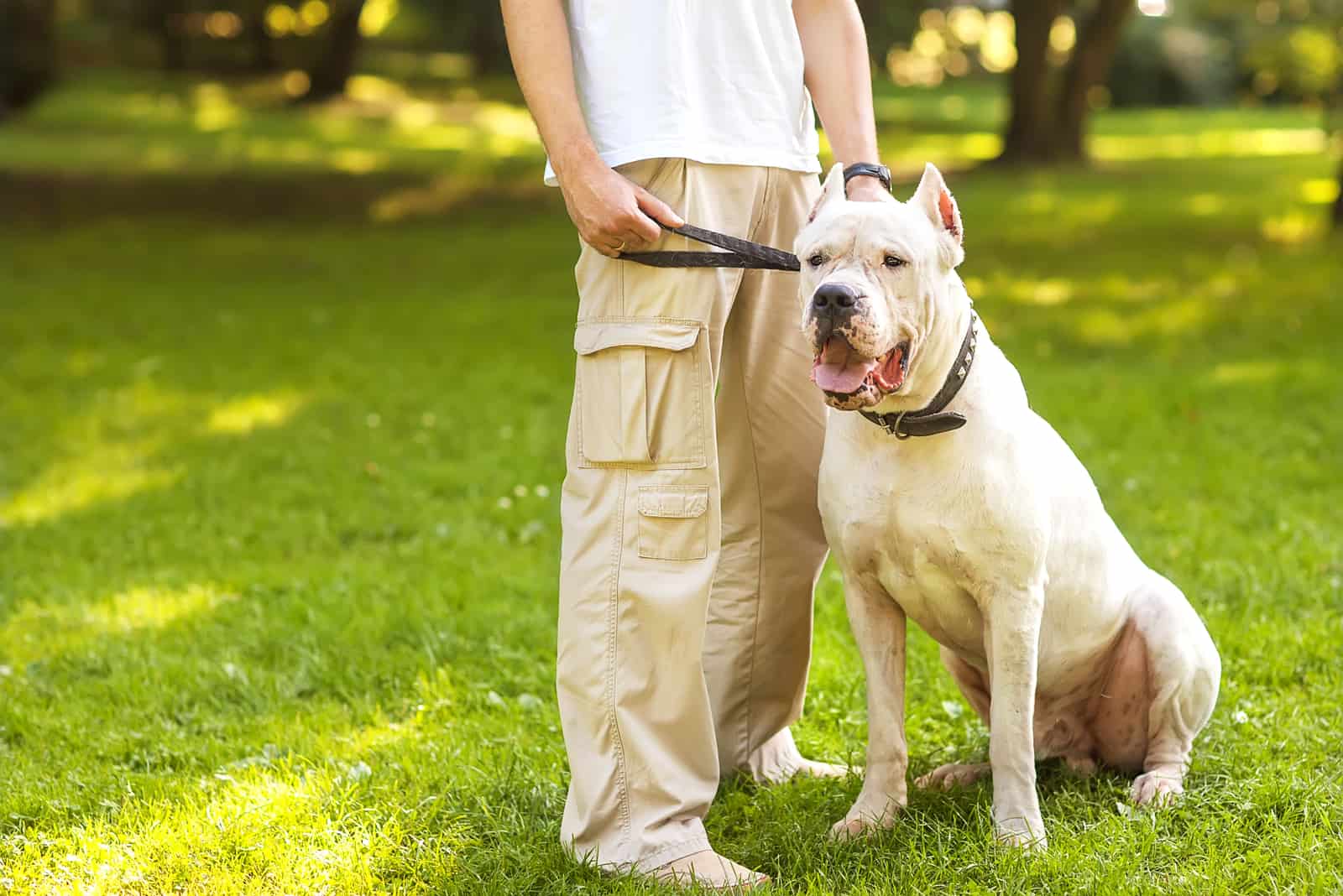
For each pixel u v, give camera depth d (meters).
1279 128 30.56
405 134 26.05
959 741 3.62
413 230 15.34
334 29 29.94
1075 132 21.84
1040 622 2.99
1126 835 2.89
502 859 2.95
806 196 3.12
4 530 5.58
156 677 4.07
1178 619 3.17
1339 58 22.42
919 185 2.79
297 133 25.45
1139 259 12.55
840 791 3.25
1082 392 7.46
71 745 3.65
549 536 5.45
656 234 2.72
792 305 3.15
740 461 3.26
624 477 2.87
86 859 2.98
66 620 4.59
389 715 3.88
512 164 21.53
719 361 3.08
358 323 9.97
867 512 2.92
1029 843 2.84
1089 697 3.32
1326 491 5.64
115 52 36.16
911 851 2.85
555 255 13.41
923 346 2.76
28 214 15.82
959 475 2.83
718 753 3.30
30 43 24.39
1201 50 37.84
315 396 7.81
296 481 6.19
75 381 8.22
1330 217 13.77
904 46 33.28
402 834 3.07
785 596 3.31
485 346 9.12
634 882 2.78
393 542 5.53
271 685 4.04
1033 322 9.68
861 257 2.69
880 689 3.06
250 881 2.90
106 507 5.89
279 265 12.83
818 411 3.23
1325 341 8.70
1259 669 3.84
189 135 24.53
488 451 6.70
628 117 2.81
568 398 7.71
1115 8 21.17
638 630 2.86
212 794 3.31
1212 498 5.62
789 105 3.02
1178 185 18.89
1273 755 3.33
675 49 2.81
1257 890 2.69
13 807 3.25
